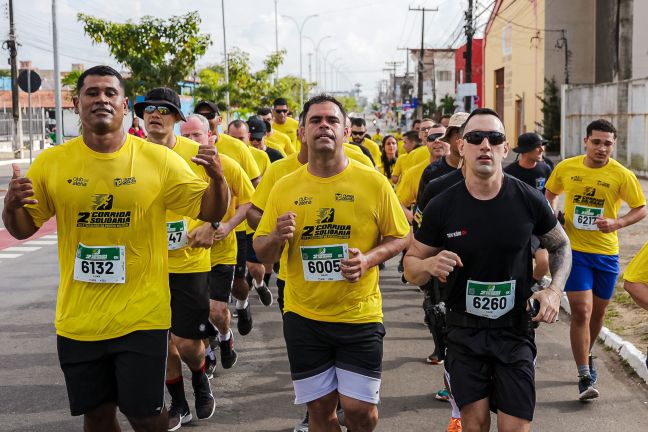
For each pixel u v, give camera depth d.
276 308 8.86
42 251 13.65
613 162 5.80
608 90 31.27
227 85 34.69
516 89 52.09
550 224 3.77
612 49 41.06
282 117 13.02
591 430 4.99
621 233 13.62
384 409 5.42
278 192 4.08
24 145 46.94
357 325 3.97
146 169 3.74
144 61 23.23
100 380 3.74
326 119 3.93
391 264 11.89
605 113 31.66
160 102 5.20
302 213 4.01
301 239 4.01
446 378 4.63
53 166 3.69
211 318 6.15
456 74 74.94
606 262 5.78
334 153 3.96
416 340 7.31
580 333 5.58
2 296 9.59
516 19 51.81
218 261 6.12
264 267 8.45
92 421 3.85
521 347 3.67
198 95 34.12
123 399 3.69
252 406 5.52
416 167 7.24
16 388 5.89
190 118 5.95
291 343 4.05
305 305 4.02
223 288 6.14
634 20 36.59
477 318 3.69
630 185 5.73
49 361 6.66
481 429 3.64
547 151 43.75
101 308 3.66
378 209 4.02
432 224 3.73
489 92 61.22
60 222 3.71
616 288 9.11
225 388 5.94
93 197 3.66
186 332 5.11
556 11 44.69
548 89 44.66
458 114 5.88
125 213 3.67
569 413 5.31
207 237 4.93
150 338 3.69
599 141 5.74
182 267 5.12
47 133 51.62
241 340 7.41
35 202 3.51
